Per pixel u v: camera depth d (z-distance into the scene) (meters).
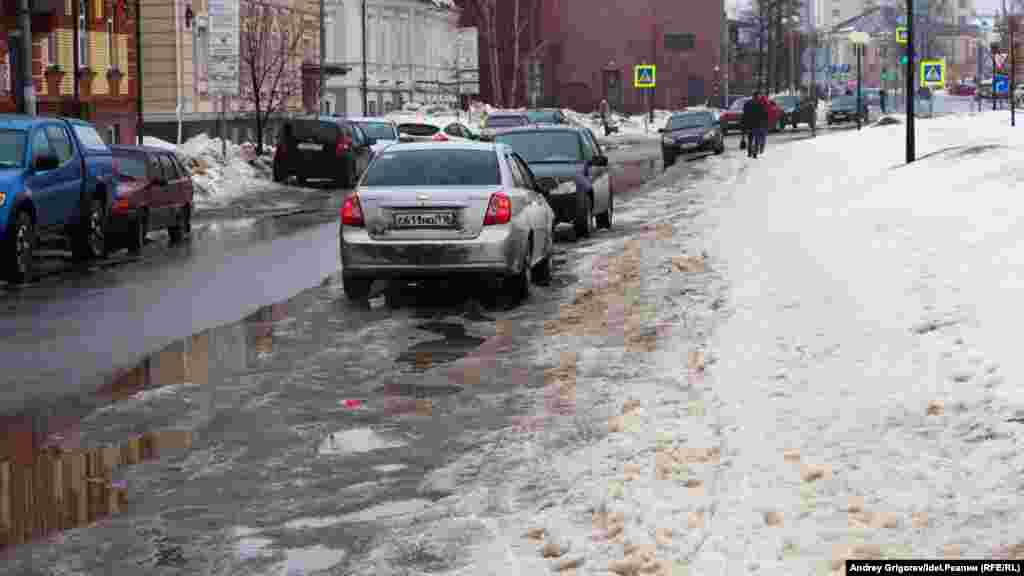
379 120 49.59
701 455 7.75
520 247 15.94
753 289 14.12
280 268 20.33
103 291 17.61
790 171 36.09
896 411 8.26
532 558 6.30
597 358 11.62
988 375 8.67
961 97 141.12
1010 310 10.36
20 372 11.70
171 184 25.50
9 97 40.28
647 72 96.75
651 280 16.25
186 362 12.12
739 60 164.62
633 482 7.30
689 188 35.09
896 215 18.72
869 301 12.03
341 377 11.32
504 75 122.50
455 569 6.26
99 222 22.27
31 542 6.94
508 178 16.30
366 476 8.12
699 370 10.50
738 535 6.23
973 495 6.53
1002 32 117.00
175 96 54.09
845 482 6.94
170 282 18.59
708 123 53.38
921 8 132.50
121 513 7.43
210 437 9.23
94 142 22.58
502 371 11.42
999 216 16.34
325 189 42.62
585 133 25.17
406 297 16.52
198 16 55.69
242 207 35.12
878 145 42.28
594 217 25.12
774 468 7.33
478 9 121.88
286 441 9.09
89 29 46.22
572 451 8.39
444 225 15.74
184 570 6.47
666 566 5.93
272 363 12.02
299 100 67.75
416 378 11.21
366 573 6.29
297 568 6.43
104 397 10.61
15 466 8.50
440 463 8.39
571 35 130.75
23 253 18.97
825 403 8.73
